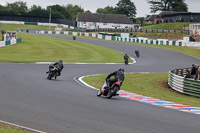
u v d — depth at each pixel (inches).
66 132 538.9
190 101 1123.3
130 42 4608.8
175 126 636.1
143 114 735.7
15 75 1407.5
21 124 569.6
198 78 1515.7
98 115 683.4
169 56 3134.8
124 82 1507.1
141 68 2230.6
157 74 1942.7
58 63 1371.8
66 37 5462.6
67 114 671.8
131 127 598.9
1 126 528.4
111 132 555.8
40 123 585.3
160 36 5044.3
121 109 776.9
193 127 640.4
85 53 3211.1
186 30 4862.2
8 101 769.6
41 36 5477.4
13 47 3398.1
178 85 1378.0
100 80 1488.7
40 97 862.5
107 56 3036.4
